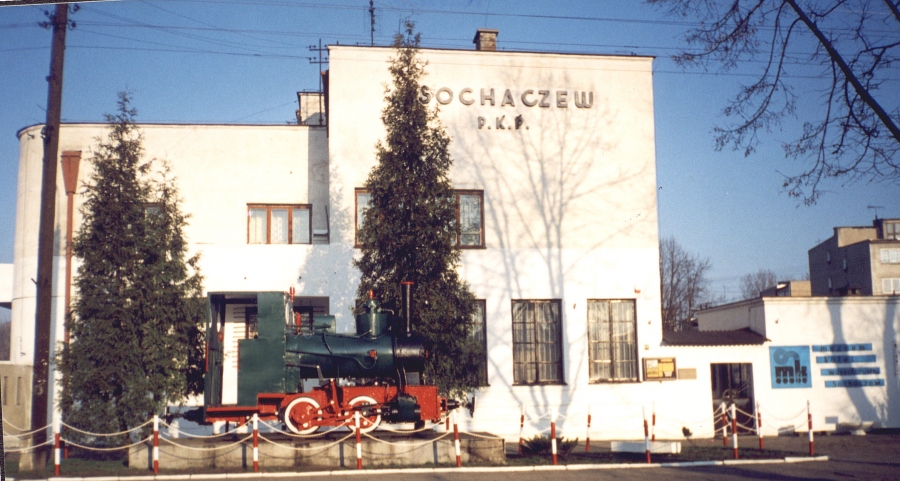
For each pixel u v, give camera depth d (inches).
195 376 661.9
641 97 902.4
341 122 832.9
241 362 589.3
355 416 559.5
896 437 840.3
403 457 573.3
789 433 870.4
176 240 660.7
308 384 744.3
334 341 607.5
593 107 892.6
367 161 830.5
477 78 870.4
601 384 850.1
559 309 860.0
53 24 618.8
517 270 853.8
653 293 876.6
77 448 625.6
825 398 880.3
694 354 871.1
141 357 612.4
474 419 820.6
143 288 620.1
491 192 858.8
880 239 1866.4
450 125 859.4
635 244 880.9
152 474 529.7
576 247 869.2
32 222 844.0
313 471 539.5
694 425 856.9
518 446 742.5
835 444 773.3
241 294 599.8
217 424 723.4
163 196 689.0
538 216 865.5
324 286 814.5
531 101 877.2
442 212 662.5
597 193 880.9
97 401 602.9
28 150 854.5
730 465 604.7
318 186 871.1
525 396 833.5
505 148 866.8
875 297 903.7
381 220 658.8
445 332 651.5
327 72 888.3
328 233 852.6
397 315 651.5
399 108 679.7
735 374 921.5
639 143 895.1
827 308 898.1
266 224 863.1
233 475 518.9
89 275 614.9
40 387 585.3
